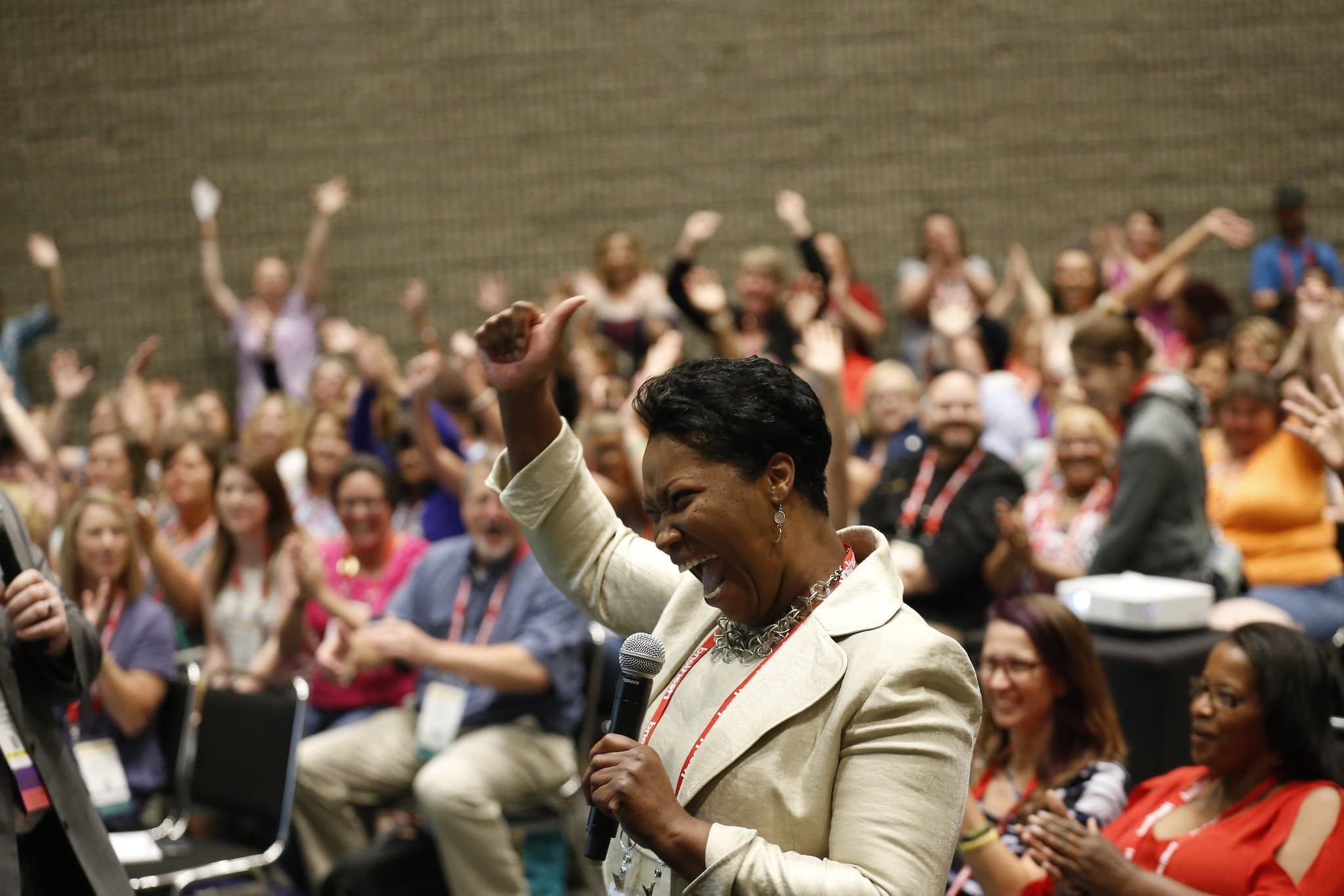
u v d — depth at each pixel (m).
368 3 8.44
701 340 7.71
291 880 4.25
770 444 1.42
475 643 4.06
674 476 1.42
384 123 8.48
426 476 5.64
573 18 8.45
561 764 3.93
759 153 8.48
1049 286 8.45
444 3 8.44
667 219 8.51
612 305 7.62
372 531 4.62
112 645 3.93
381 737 4.19
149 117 8.44
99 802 3.72
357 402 6.00
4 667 2.14
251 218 8.50
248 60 8.45
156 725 3.95
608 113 8.48
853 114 8.46
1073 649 2.70
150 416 6.88
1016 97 8.46
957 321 6.52
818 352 3.77
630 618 1.74
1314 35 8.45
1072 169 8.48
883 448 5.55
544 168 8.49
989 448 5.91
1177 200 8.48
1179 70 8.46
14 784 2.13
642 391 1.46
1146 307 7.46
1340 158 8.47
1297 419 4.32
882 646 1.41
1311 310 4.46
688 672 1.54
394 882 3.90
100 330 8.48
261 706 3.75
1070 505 4.45
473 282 8.52
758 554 1.43
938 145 8.48
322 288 8.48
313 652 4.43
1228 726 2.37
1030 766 2.74
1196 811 2.45
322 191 8.36
